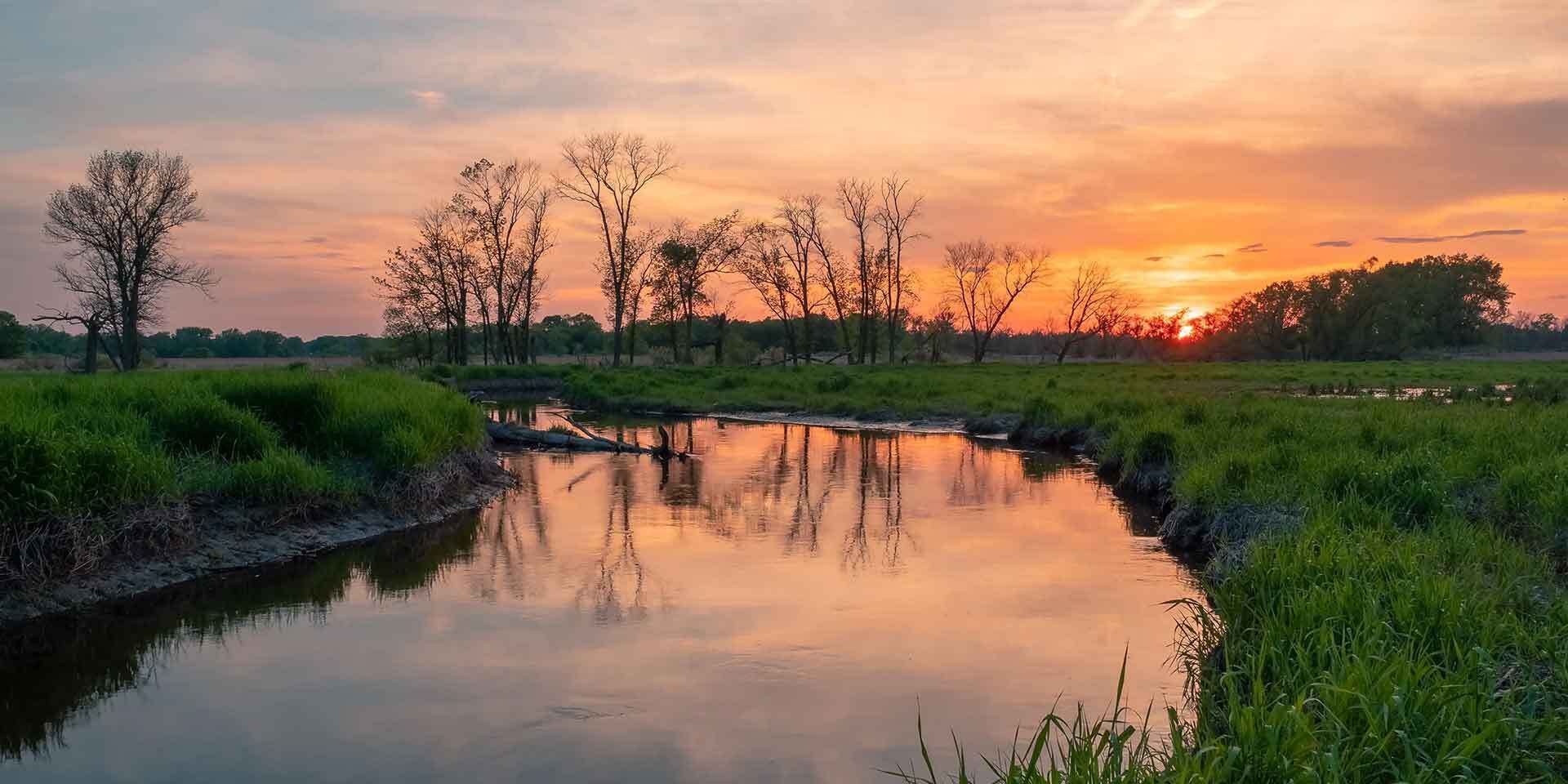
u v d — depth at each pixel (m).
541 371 55.06
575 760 5.98
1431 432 13.11
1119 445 18.06
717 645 8.03
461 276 63.94
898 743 6.14
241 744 6.26
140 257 47.81
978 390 34.91
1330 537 7.71
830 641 8.10
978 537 12.25
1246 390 33.22
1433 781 4.06
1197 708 5.95
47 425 9.97
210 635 8.45
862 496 15.55
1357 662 4.89
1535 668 5.34
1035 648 7.87
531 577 10.38
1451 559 7.64
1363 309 91.19
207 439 12.48
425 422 14.92
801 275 72.00
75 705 6.97
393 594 9.73
